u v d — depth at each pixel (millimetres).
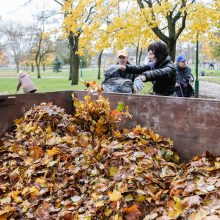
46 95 5277
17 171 4035
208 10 10727
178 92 7418
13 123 4965
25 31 62656
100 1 11797
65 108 5469
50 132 4625
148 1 12805
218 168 3396
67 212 3279
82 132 4562
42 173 3934
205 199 2990
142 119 4352
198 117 3760
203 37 13750
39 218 3293
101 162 3859
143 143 4035
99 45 11898
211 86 28031
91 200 3367
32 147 4344
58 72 85250
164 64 4918
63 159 4070
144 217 3084
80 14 12023
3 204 3510
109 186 3416
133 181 3355
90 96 5039
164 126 4105
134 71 5398
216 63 101500
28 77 12297
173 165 3744
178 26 15258
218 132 3590
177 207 2971
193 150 3832
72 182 3707
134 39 12250
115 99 4680
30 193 3629
